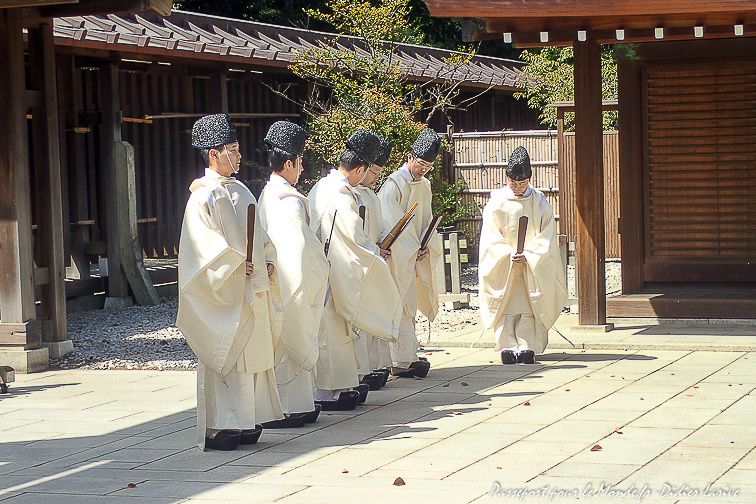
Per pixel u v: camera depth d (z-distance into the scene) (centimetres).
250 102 1709
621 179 1216
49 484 607
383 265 799
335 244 795
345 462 632
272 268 698
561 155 1767
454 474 595
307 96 1802
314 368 791
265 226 748
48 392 892
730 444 641
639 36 1041
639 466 596
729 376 861
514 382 870
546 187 1927
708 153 1191
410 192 917
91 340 1148
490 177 1966
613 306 1157
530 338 966
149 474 621
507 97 2522
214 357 660
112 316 1327
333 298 790
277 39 1691
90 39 1262
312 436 707
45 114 1042
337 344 790
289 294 732
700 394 793
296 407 738
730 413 726
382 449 661
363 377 849
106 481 608
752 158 1177
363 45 1902
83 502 568
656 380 853
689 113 1192
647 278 1212
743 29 1016
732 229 1188
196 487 588
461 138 1977
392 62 1792
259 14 2797
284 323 733
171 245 1580
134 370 989
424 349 1059
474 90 2264
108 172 1402
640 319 1147
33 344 999
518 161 951
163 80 1554
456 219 1928
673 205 1204
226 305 665
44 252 1047
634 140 1209
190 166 1612
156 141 1541
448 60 1880
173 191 1585
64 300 1060
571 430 691
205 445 677
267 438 706
